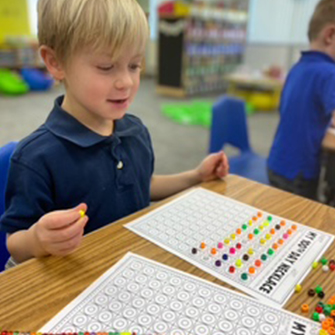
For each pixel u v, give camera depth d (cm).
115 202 70
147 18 61
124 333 37
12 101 435
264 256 52
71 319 40
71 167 65
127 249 52
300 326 39
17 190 62
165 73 513
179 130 351
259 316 41
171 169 258
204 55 520
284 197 71
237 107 175
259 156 177
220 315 41
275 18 552
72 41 56
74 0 55
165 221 60
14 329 38
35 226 51
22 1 526
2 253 76
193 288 45
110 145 69
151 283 45
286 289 45
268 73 467
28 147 63
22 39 513
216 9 513
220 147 168
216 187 75
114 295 43
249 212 65
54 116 67
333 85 126
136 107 435
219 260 51
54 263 49
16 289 44
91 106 60
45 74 520
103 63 56
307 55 140
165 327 39
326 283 47
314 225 62
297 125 138
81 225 48
